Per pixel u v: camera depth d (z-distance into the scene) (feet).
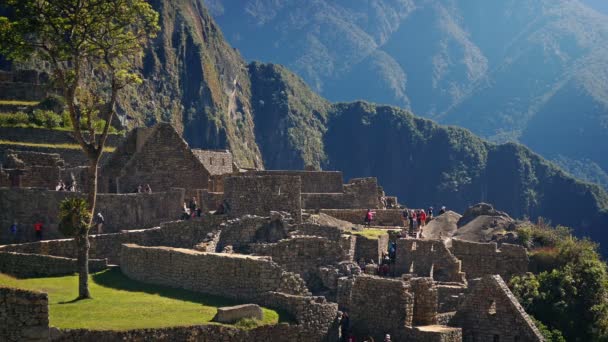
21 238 196.44
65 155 290.56
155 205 202.90
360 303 152.46
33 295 97.19
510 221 266.98
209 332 121.39
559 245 230.89
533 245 246.06
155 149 225.76
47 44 167.53
